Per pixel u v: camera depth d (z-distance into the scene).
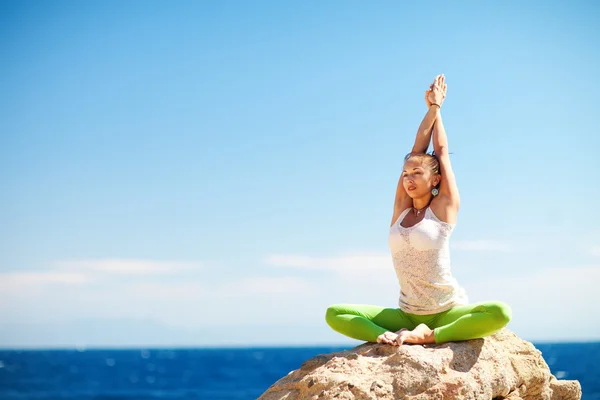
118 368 94.06
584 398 35.62
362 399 5.06
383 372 5.30
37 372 85.06
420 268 5.88
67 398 47.84
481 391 5.33
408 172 6.05
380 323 6.13
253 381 64.75
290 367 89.94
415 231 5.89
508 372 5.75
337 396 5.10
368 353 5.62
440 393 5.15
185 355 158.38
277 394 5.62
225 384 61.28
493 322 5.44
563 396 6.15
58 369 92.75
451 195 6.01
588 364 73.12
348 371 5.36
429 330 5.69
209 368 90.88
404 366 5.28
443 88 6.36
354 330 6.00
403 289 6.05
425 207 6.12
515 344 6.08
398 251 6.03
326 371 5.44
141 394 51.09
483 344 5.67
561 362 79.88
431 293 5.85
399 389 5.17
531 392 5.95
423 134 6.29
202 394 50.31
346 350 5.88
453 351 5.46
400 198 6.30
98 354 177.88
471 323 5.50
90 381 67.81
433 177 6.05
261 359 122.00
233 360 118.25
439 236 5.87
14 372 85.44
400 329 5.89
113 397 48.41
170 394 50.81
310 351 187.62
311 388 5.32
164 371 84.38
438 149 6.18
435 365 5.26
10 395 51.22
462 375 5.29
